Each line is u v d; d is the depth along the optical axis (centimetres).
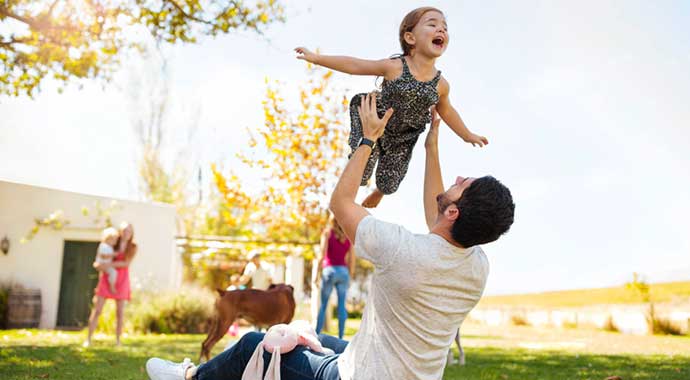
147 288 1200
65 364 512
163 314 1056
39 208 1229
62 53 779
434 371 213
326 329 1049
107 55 815
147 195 2295
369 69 261
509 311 1719
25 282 1202
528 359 657
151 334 1033
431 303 203
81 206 1263
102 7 721
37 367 488
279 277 1452
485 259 221
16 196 1207
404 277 199
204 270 1653
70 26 738
